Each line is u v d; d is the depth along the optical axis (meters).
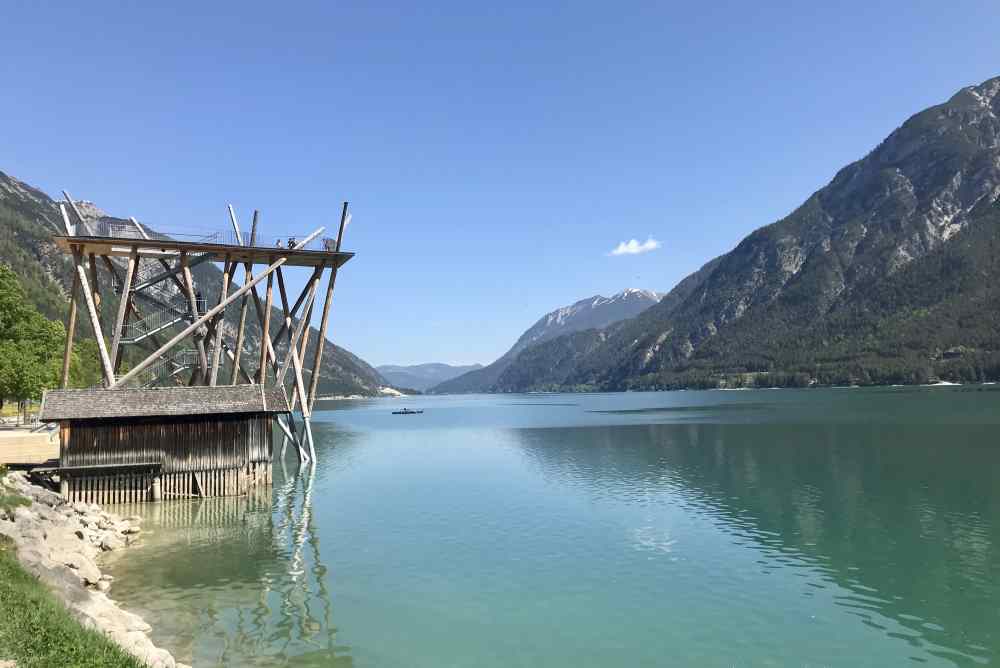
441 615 24.61
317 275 57.66
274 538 36.22
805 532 36.69
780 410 143.12
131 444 44.69
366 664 20.33
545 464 68.19
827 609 25.14
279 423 65.19
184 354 59.44
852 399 178.25
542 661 20.73
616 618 24.33
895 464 59.28
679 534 36.72
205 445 46.25
